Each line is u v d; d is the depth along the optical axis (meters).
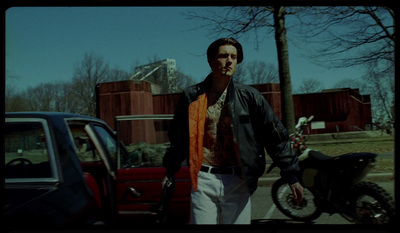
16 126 2.07
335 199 2.75
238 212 1.77
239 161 1.71
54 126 2.12
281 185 3.24
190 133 1.78
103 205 2.27
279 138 1.75
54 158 1.98
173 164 1.98
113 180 2.45
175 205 2.41
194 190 1.77
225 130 1.78
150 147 2.68
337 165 2.78
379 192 2.48
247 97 1.74
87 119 2.58
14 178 1.91
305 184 2.94
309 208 3.11
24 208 1.55
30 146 2.02
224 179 1.78
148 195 2.44
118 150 2.57
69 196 1.82
